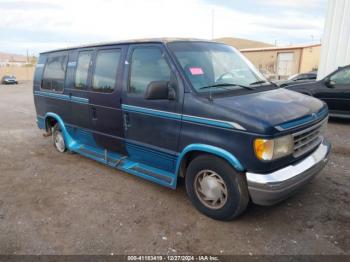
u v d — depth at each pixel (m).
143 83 3.92
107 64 4.48
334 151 5.69
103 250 2.99
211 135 3.21
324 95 8.25
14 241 3.16
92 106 4.79
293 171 3.07
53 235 3.25
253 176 2.96
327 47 10.78
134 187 4.41
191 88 3.41
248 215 3.53
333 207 3.64
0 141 7.29
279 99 3.47
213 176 3.38
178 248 2.99
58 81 5.63
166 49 3.69
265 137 2.83
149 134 3.93
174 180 3.72
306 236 3.11
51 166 5.41
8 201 4.08
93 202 3.98
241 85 3.72
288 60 33.56
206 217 3.52
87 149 5.30
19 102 16.59
